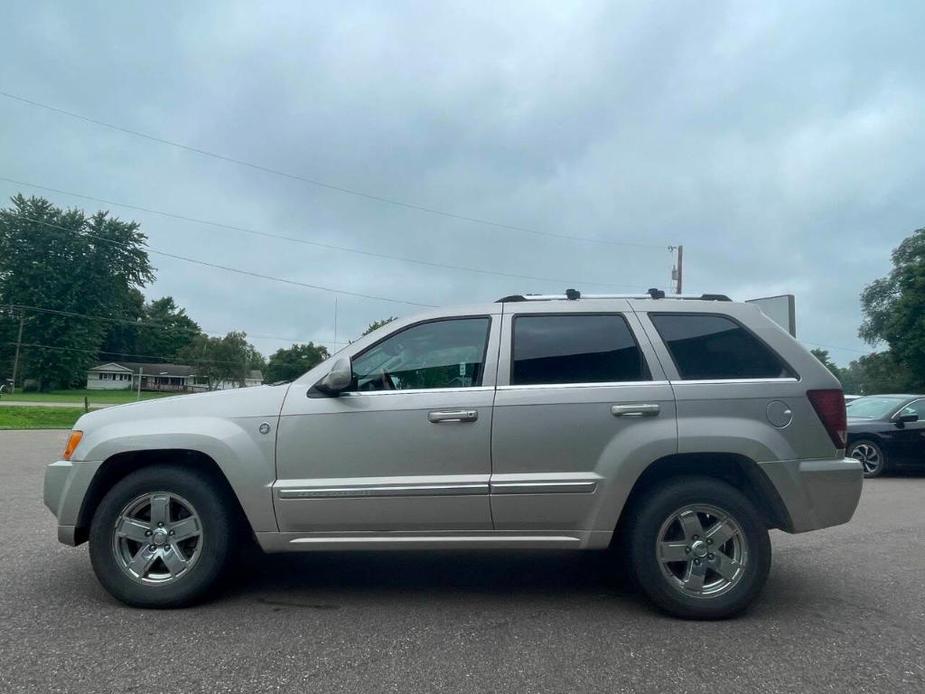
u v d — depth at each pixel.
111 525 4.84
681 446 4.70
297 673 3.85
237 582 5.51
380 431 4.80
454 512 4.74
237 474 4.80
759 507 5.08
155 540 4.85
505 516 4.75
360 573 5.80
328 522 4.79
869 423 12.84
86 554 6.24
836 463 4.81
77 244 74.50
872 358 63.00
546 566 6.04
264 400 4.94
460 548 4.82
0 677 3.77
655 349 4.93
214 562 4.83
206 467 5.09
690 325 5.04
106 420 5.02
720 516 4.72
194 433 4.84
